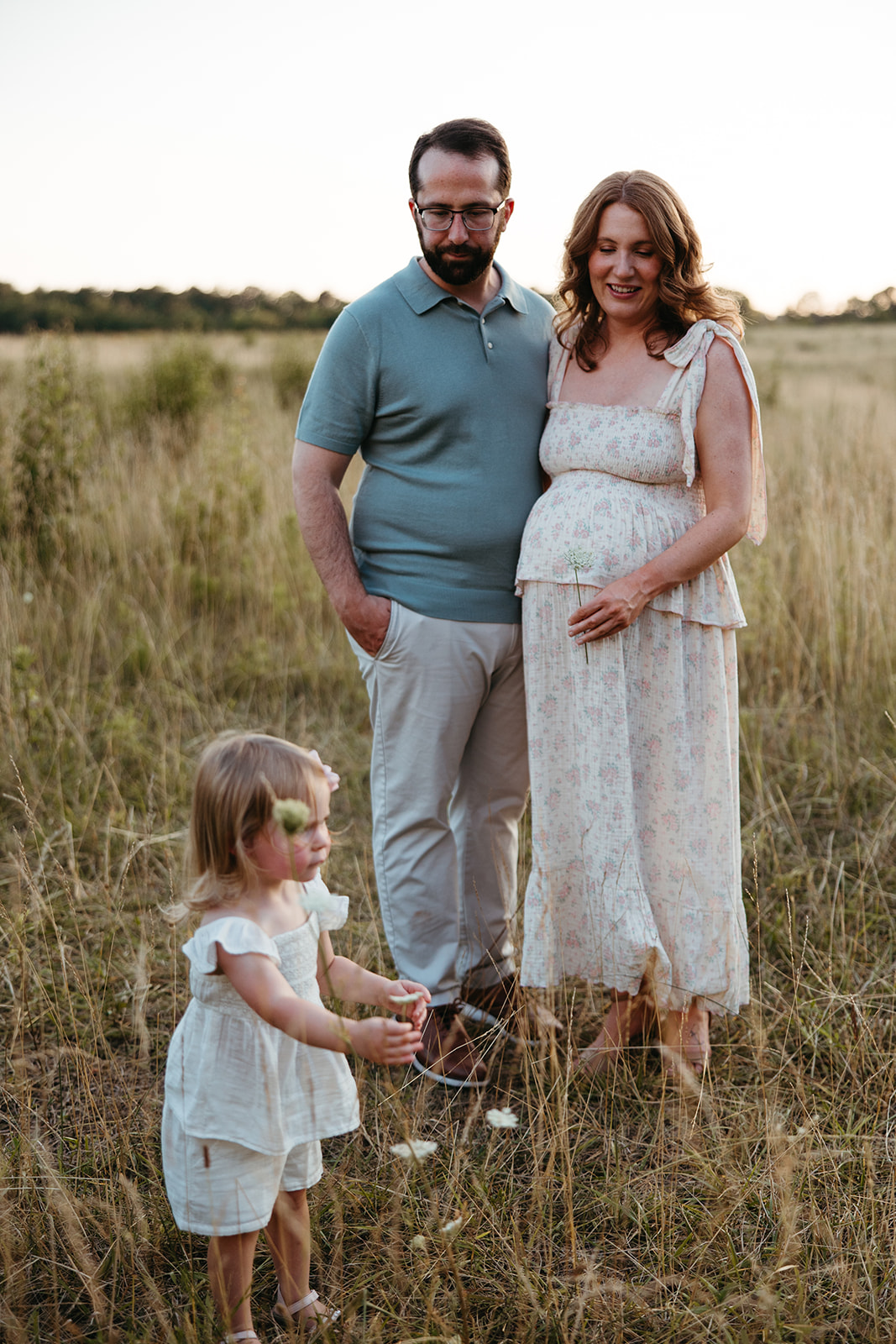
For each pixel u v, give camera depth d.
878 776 4.06
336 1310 1.86
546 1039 2.65
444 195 2.42
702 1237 2.06
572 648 2.56
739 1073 2.63
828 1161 2.21
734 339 2.48
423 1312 1.89
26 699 4.40
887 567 5.14
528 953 2.66
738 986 2.63
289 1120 1.76
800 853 3.68
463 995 3.00
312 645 5.55
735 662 2.67
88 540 6.25
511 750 2.90
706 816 2.59
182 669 5.19
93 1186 2.18
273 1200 1.78
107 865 3.32
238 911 1.78
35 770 4.10
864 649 4.69
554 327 2.71
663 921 2.62
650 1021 2.76
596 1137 2.37
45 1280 2.00
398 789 2.77
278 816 1.46
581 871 2.67
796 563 5.65
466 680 2.69
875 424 7.67
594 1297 1.88
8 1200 2.11
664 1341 1.84
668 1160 2.31
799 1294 1.83
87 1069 2.41
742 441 2.50
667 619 2.52
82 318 39.78
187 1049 1.76
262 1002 1.64
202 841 1.76
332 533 2.67
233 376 14.94
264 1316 1.94
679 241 2.45
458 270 2.51
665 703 2.55
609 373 2.60
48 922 3.22
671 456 2.53
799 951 3.05
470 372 2.60
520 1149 2.35
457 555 2.63
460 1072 2.64
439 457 2.63
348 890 3.52
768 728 4.47
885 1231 2.03
